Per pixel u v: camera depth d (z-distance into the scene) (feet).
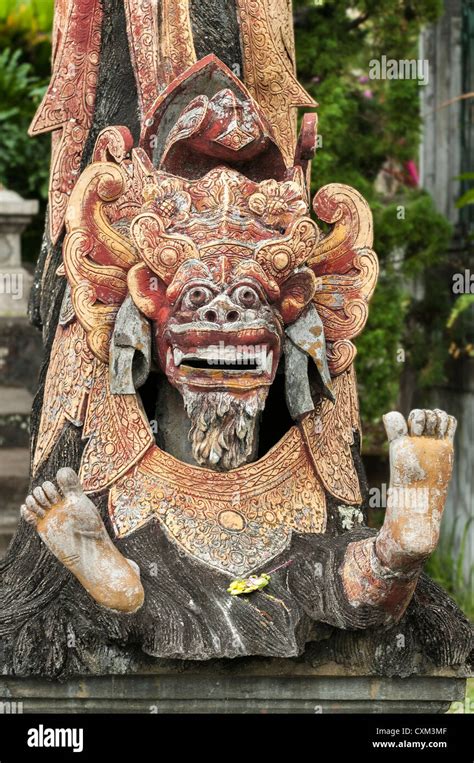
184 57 13.57
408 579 12.05
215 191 12.72
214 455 12.63
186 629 12.05
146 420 13.00
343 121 23.86
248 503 12.95
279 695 12.71
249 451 12.76
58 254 14.25
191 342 12.30
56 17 14.60
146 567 12.44
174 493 12.88
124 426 13.01
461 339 25.09
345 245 13.47
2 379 24.53
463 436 24.75
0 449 23.71
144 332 12.76
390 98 24.66
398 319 24.12
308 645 12.55
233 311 12.27
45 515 11.64
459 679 13.08
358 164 24.88
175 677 12.48
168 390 13.39
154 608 12.13
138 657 12.27
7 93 32.42
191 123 12.85
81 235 12.91
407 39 24.93
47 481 12.17
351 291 13.43
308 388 13.08
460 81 26.45
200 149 13.02
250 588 12.39
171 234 12.57
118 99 14.07
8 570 13.30
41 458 13.44
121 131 13.17
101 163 13.00
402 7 24.35
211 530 12.77
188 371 12.44
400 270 24.71
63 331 13.69
